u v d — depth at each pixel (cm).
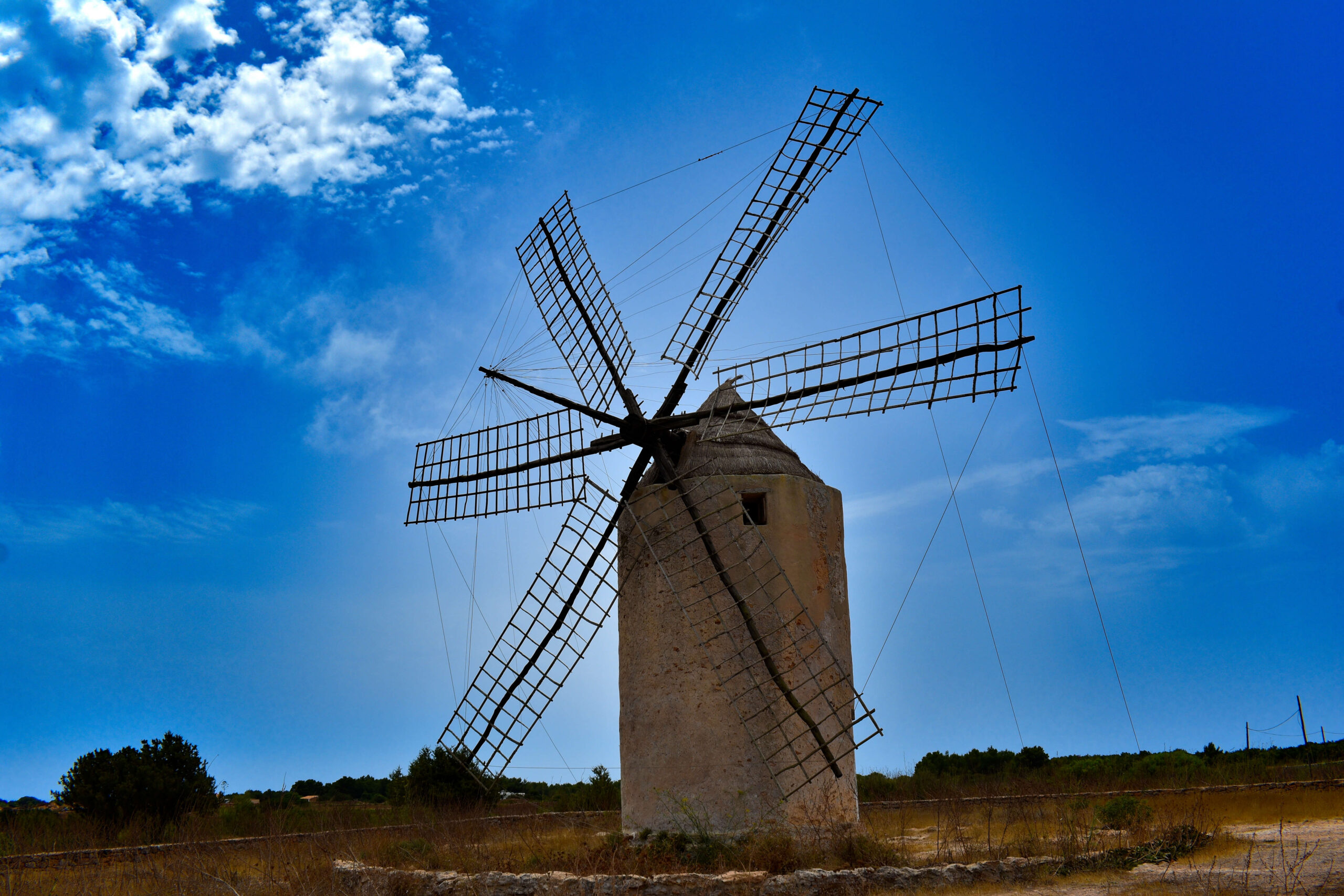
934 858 909
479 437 1298
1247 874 717
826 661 1055
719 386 1046
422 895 905
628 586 1109
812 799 998
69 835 1582
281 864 1103
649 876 848
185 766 1961
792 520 1077
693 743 1016
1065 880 813
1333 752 2502
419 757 2144
